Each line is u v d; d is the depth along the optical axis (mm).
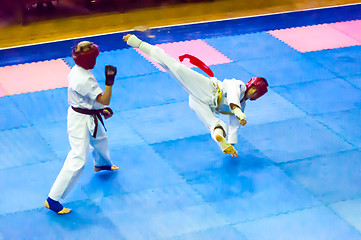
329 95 12852
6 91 12812
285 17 17094
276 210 9234
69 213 9117
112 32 15922
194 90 9438
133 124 11586
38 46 15062
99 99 8672
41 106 12258
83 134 8898
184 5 18016
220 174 10117
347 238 8633
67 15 17141
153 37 15539
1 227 8789
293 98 12688
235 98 9219
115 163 10352
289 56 14656
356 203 9414
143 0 18141
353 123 11750
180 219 9023
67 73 13734
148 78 13422
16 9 16375
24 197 9477
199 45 15141
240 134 11305
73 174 8836
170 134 11266
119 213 9148
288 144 11008
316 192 9680
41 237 8617
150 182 9883
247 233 8703
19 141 10984
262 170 10227
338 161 10516
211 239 8586
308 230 8781
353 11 17656
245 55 14672
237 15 17328
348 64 14297
